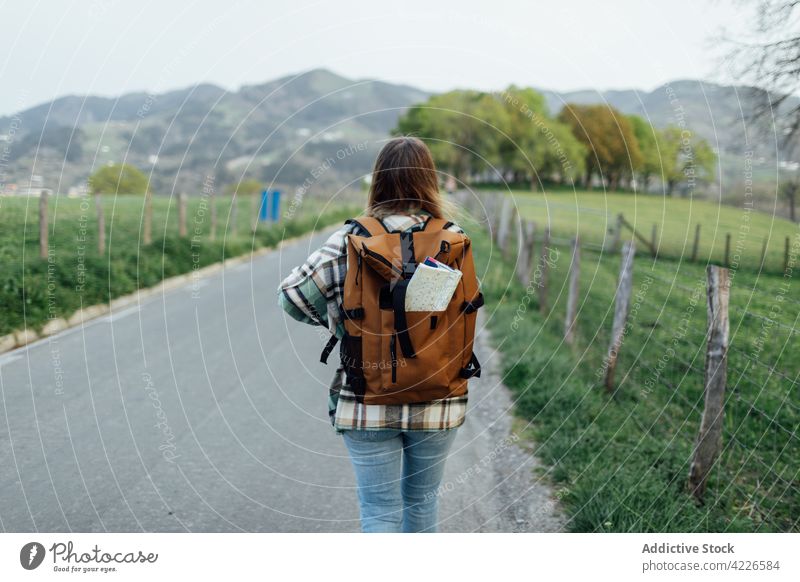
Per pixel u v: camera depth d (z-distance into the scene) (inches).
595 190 1174.3
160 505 127.3
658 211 906.7
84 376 211.0
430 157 82.4
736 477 138.3
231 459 151.6
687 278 379.9
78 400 187.3
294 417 183.3
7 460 143.8
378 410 77.7
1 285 271.7
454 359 78.4
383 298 75.2
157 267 405.1
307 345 269.6
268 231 676.7
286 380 219.5
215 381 213.0
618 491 127.7
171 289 388.8
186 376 217.0
